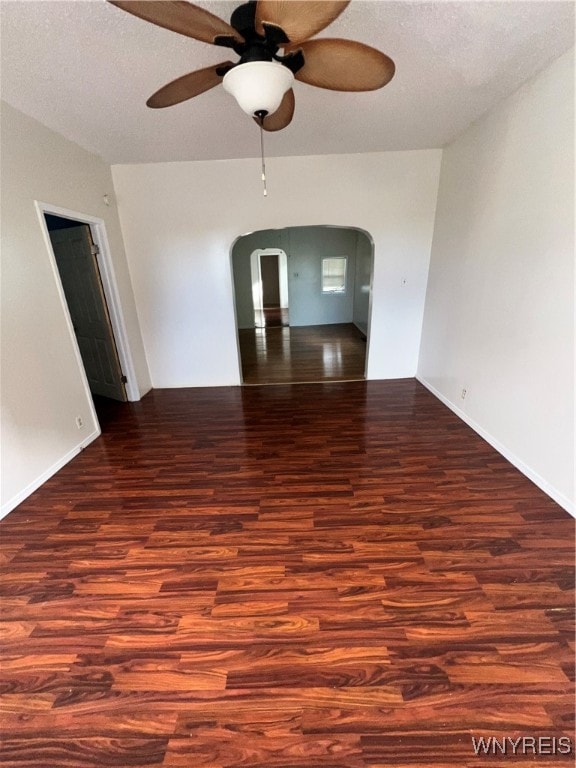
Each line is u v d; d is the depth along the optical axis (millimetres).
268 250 8539
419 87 2264
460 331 3260
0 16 1464
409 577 1665
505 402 2604
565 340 2018
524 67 2064
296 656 1350
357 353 5832
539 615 1473
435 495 2234
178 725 1159
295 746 1100
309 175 3650
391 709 1179
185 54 1791
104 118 2525
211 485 2428
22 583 1706
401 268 4000
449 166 3371
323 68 1494
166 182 3682
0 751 1110
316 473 2518
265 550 1853
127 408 3891
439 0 1485
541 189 2166
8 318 2246
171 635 1442
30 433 2404
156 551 1872
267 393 4191
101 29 1582
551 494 2168
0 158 2215
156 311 4188
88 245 3463
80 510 2215
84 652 1388
